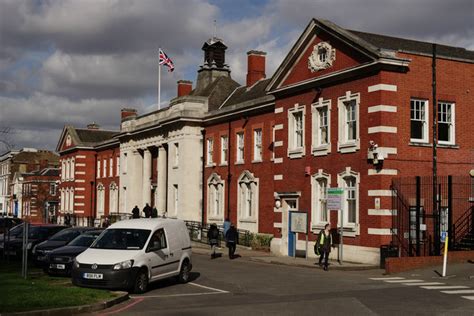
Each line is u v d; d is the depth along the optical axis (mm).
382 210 26234
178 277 20328
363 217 27141
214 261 29297
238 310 14312
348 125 28953
